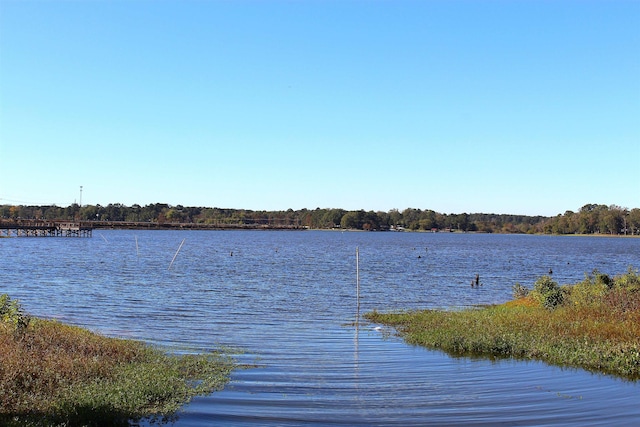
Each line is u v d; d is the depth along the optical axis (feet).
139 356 53.57
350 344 67.56
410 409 41.22
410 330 76.84
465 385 47.70
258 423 37.88
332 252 329.31
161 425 37.01
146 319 88.12
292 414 39.81
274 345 66.69
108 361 49.16
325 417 39.29
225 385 46.68
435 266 228.84
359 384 47.96
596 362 53.98
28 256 245.24
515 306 93.56
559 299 85.51
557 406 42.06
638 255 348.18
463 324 74.02
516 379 49.62
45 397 38.63
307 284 149.07
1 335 50.39
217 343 67.97
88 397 38.45
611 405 42.27
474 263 253.24
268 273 181.37
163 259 240.73
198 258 253.44
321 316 93.56
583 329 64.08
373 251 348.79
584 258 310.86
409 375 51.13
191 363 53.06
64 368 43.98
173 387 43.86
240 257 268.21
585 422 38.70
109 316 90.99
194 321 86.69
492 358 58.18
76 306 102.27
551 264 257.55
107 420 36.29
